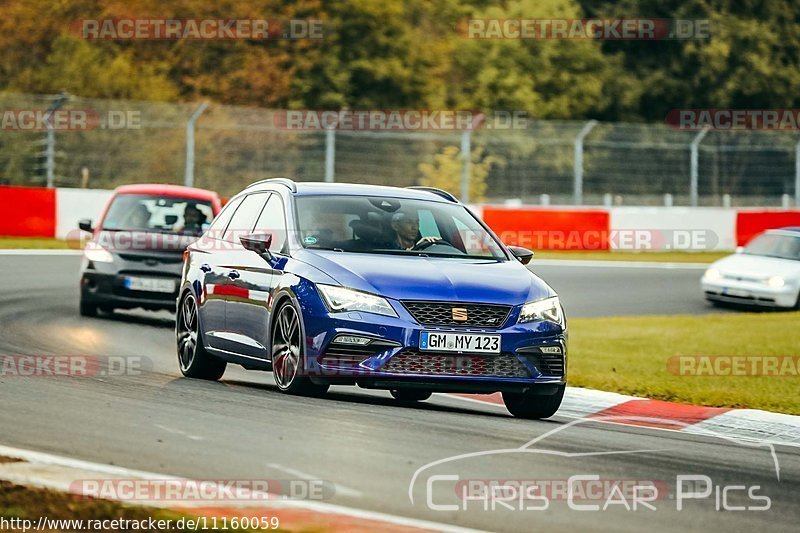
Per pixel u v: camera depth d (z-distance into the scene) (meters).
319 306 31.55
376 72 164.25
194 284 38.44
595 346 55.53
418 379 30.92
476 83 178.50
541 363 32.12
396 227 34.97
